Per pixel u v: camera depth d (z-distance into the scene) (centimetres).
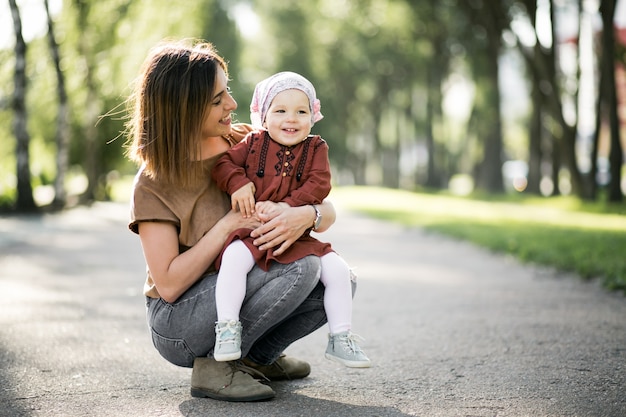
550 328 593
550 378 434
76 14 2364
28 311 678
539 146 3659
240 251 360
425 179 4838
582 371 451
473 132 4456
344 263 376
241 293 360
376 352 512
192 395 390
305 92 376
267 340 396
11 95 2211
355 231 1758
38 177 3325
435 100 4559
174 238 365
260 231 359
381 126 6006
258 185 374
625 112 4281
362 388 412
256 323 367
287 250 366
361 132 6191
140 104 362
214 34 4169
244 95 4334
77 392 405
